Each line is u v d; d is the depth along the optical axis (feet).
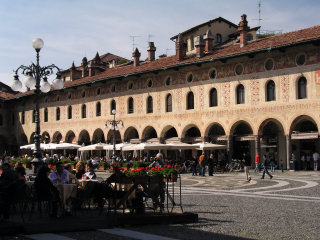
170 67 151.23
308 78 121.60
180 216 43.09
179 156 159.43
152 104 162.30
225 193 69.62
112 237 35.99
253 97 133.59
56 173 48.83
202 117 145.89
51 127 207.92
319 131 119.24
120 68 184.85
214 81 143.23
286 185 82.23
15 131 231.30
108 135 180.45
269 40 131.95
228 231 37.86
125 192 44.50
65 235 37.35
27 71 63.62
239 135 138.00
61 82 65.21
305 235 35.76
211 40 154.10
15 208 49.83
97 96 184.96
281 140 136.26
